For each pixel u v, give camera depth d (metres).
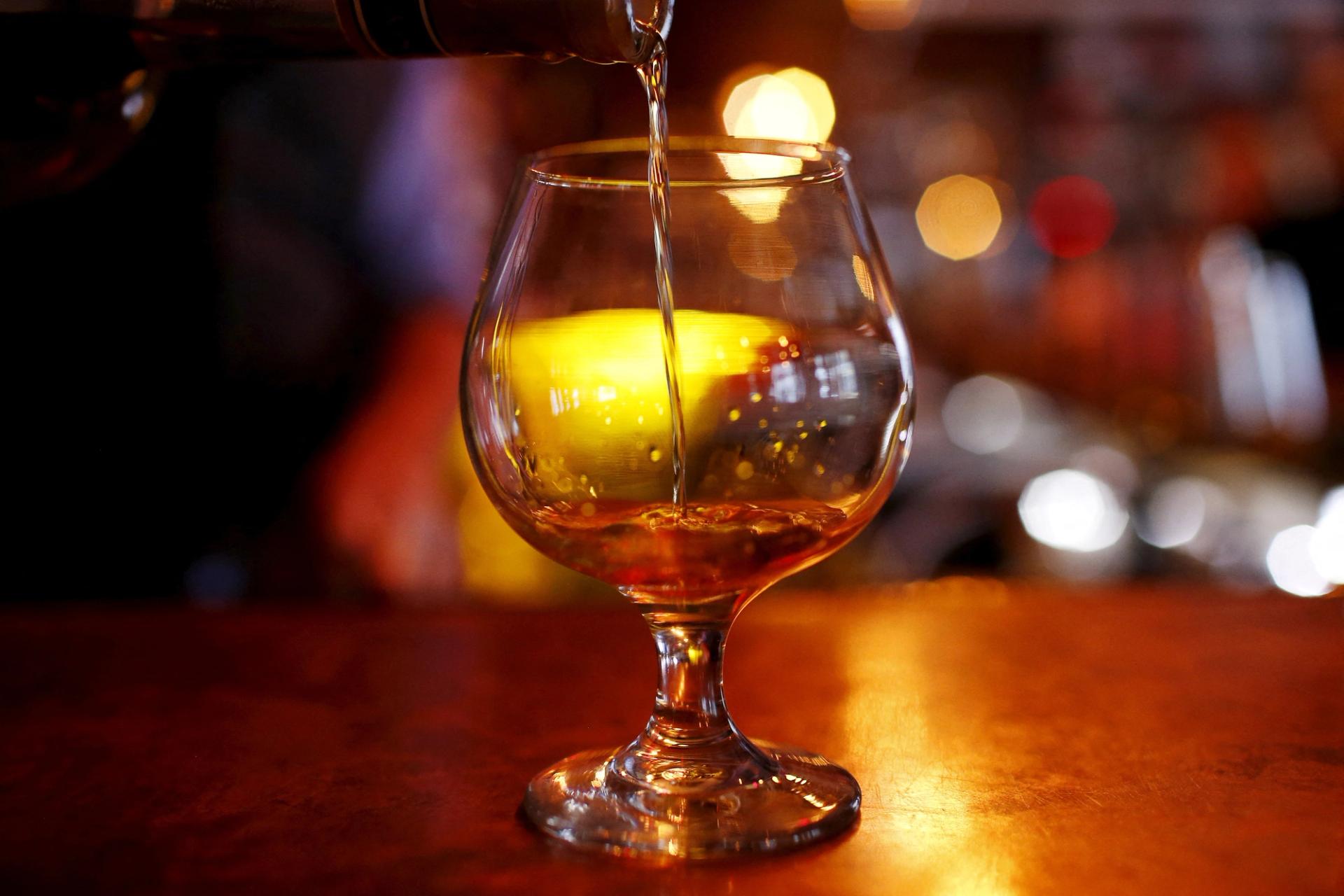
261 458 0.77
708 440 0.31
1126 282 2.03
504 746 0.37
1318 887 0.28
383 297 0.81
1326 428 1.31
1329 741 0.36
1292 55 2.34
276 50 0.38
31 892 0.29
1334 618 0.49
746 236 0.31
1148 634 0.47
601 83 1.40
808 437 0.31
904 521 1.17
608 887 0.29
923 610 0.51
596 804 0.32
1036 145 2.52
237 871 0.30
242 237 0.75
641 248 0.31
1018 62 2.54
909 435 0.33
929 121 2.52
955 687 0.41
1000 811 0.32
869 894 0.28
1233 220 2.10
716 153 0.33
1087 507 1.10
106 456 0.75
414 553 0.77
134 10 0.38
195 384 0.75
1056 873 0.29
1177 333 1.86
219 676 0.43
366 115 0.79
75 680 0.43
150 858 0.30
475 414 0.32
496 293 0.32
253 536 0.78
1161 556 1.06
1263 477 1.12
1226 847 0.30
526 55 0.35
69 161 0.46
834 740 0.37
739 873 0.29
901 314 0.34
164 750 0.37
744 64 2.39
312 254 0.77
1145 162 2.39
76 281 0.72
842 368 0.31
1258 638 0.46
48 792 0.34
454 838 0.31
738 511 0.32
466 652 0.46
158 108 0.71
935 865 0.29
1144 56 2.42
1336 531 1.02
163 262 0.73
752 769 0.33
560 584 0.79
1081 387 1.89
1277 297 1.49
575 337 0.31
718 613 0.34
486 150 0.89
